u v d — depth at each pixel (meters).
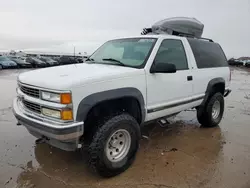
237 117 5.86
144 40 3.68
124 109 3.13
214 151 3.70
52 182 2.78
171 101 3.65
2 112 5.75
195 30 4.61
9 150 3.59
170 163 3.26
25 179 2.82
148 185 2.72
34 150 3.61
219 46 5.17
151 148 3.79
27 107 2.86
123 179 2.85
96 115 2.85
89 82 2.57
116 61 3.54
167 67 3.14
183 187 2.69
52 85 2.49
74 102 2.46
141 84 3.12
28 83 2.79
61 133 2.41
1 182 2.74
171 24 4.34
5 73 19.38
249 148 3.84
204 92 4.40
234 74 22.66
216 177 2.91
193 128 4.90
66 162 3.26
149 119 3.36
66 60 31.92
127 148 3.02
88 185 2.72
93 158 2.68
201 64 4.32
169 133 4.55
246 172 3.04
